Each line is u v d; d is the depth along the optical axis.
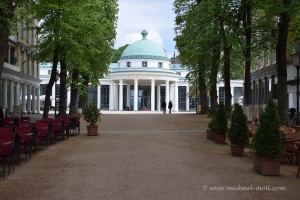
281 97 20.56
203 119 36.28
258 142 11.09
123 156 13.85
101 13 30.72
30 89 50.16
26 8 22.33
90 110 22.00
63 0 22.88
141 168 11.52
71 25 23.84
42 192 8.70
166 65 78.31
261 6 21.83
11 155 11.04
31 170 11.37
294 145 12.85
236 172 11.23
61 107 28.33
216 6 24.39
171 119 36.69
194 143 18.25
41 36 25.91
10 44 40.56
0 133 11.51
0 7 14.95
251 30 24.44
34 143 15.08
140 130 25.72
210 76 34.91
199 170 11.39
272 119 11.01
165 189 8.98
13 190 8.92
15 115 27.78
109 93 82.56
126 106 76.62
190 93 63.41
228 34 24.84
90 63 36.25
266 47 25.80
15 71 41.41
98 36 28.31
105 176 10.39
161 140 19.31
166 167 11.73
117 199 8.09
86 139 19.91
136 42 78.62
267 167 10.77
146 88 80.50
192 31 27.91
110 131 24.94
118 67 79.12
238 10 24.33
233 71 41.09
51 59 29.19
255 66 53.97
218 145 17.62
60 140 19.33
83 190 8.88
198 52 27.75
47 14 23.28
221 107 18.69
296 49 30.55
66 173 10.87
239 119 14.67
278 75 20.78
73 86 36.66
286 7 19.25
